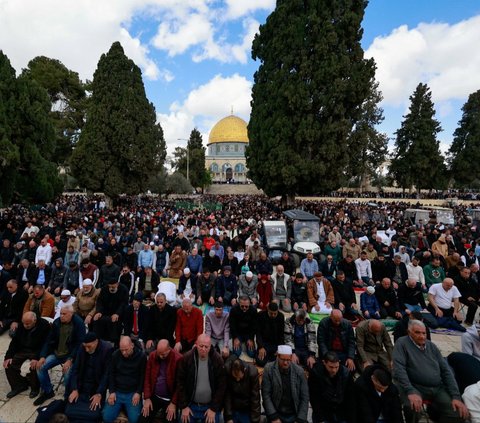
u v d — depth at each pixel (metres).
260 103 32.31
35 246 10.64
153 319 5.89
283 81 29.67
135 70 32.41
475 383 4.40
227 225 18.70
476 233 15.91
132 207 29.66
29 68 35.94
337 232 13.62
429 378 4.47
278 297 8.58
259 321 6.00
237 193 76.12
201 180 71.62
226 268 8.55
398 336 5.96
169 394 4.58
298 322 5.94
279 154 28.48
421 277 9.62
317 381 4.46
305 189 31.20
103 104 30.92
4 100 16.47
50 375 5.70
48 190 18.58
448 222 21.20
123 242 13.01
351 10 29.33
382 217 24.42
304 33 29.03
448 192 51.25
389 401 4.07
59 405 4.35
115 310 6.40
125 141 30.84
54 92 37.12
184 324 5.82
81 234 12.95
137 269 10.30
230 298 8.34
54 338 5.15
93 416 4.33
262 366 5.76
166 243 13.09
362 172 47.62
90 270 8.59
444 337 7.27
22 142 17.06
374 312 7.71
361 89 27.73
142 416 4.40
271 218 20.25
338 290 8.06
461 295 8.27
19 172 17.73
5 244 10.75
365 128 30.94
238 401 4.41
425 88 46.38
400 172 48.25
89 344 4.53
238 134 90.94
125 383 4.52
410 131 47.19
